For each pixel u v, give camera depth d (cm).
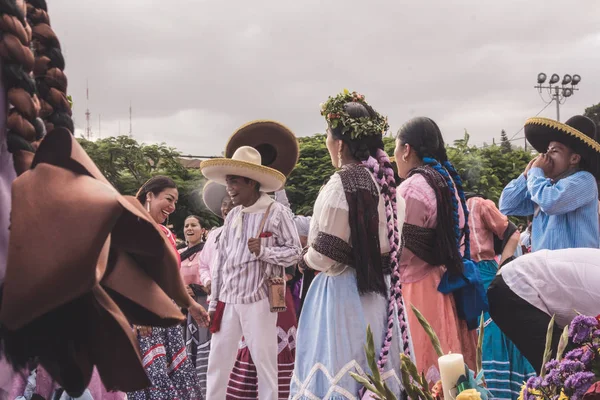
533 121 509
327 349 345
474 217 495
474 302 425
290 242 538
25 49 106
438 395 235
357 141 368
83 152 99
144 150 1420
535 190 489
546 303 350
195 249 691
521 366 437
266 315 531
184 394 539
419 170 428
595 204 488
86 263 88
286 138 685
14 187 94
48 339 104
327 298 351
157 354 520
